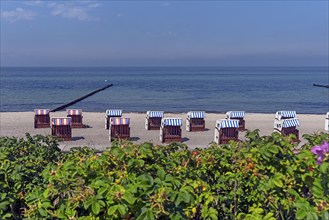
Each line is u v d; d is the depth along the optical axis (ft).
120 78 374.63
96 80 325.62
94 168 8.80
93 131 57.00
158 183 7.48
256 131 10.64
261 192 9.09
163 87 228.02
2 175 9.77
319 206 7.09
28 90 194.08
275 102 135.64
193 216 8.28
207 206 8.52
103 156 8.98
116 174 8.43
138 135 53.42
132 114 80.94
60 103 128.57
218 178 10.07
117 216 7.26
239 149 10.44
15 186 9.44
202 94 174.50
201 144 46.60
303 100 142.51
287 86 235.81
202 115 57.93
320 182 7.76
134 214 7.27
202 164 10.36
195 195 8.27
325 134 11.30
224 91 193.67
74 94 167.73
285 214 9.03
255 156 9.28
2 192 9.21
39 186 9.05
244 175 9.34
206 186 8.93
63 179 8.07
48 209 8.14
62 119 48.34
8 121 67.67
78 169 8.43
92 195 7.52
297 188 9.02
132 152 8.90
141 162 8.47
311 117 77.56
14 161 11.00
